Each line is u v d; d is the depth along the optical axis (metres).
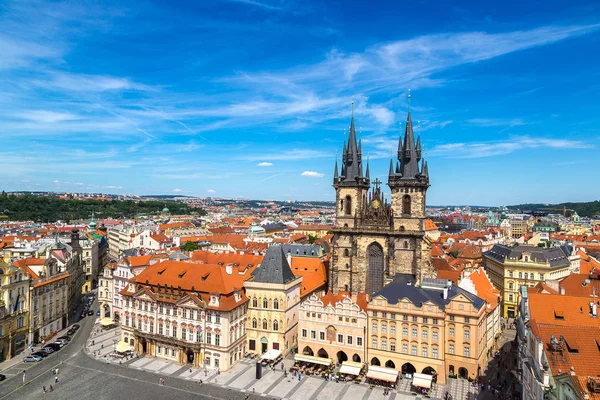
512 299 183.25
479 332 114.19
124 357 131.88
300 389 110.25
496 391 106.06
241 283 138.50
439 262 192.12
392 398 105.00
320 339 127.62
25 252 191.25
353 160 171.12
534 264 178.25
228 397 105.31
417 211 158.75
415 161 160.62
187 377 117.56
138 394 106.44
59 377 116.56
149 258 172.00
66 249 183.75
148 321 135.38
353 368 116.81
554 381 63.88
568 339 69.25
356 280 165.00
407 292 122.06
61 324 159.25
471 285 132.75
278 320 132.62
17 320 134.12
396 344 118.88
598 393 56.53
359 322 123.00
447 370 114.81
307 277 166.62
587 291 113.50
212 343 123.94
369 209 166.00
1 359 127.62
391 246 159.25
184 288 130.88
